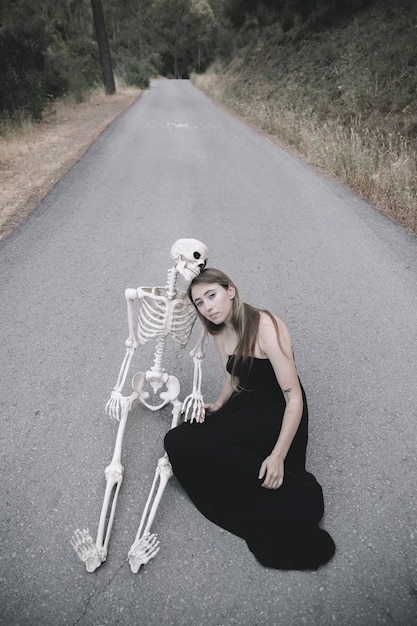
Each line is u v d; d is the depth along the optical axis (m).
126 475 2.79
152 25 74.69
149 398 3.41
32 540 2.43
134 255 5.59
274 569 2.27
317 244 5.82
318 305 4.48
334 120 12.36
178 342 2.79
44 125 15.03
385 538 2.39
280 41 22.56
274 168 9.38
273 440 2.44
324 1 19.44
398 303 4.48
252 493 2.39
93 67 29.36
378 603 2.11
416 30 13.18
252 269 5.22
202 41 76.00
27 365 3.73
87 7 48.56
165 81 44.81
